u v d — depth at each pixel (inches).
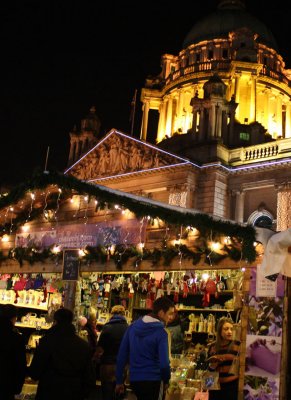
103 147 1883.6
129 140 1797.5
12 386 294.5
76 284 539.5
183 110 2279.8
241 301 434.6
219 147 1642.5
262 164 1547.7
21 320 670.5
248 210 1594.5
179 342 552.4
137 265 482.3
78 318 546.0
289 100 2303.2
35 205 574.9
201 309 650.8
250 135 2000.5
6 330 297.3
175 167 1644.9
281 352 360.8
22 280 632.4
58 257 549.0
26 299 670.5
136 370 269.4
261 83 2215.8
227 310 618.5
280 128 2220.7
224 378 368.2
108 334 422.9
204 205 1605.6
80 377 287.4
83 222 534.9
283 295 370.3
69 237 542.0
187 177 1621.6
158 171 1688.0
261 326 375.2
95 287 661.3
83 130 2171.5
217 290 538.9
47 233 565.0
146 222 480.1
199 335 655.1
